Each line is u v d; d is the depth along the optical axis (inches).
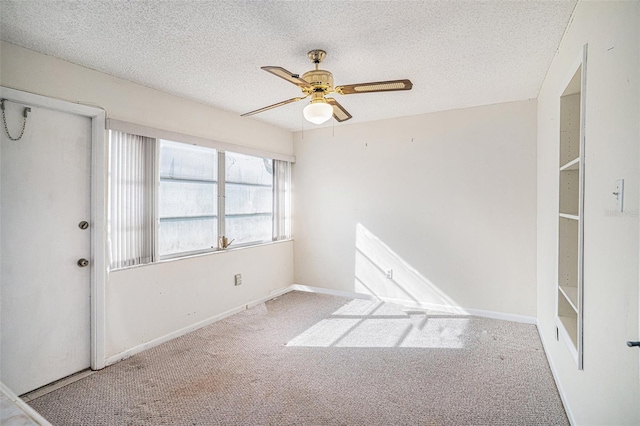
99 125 102.7
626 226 47.4
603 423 55.8
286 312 153.8
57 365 95.0
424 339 122.3
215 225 147.9
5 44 84.3
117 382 94.1
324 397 86.4
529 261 136.2
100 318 102.4
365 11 73.3
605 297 55.2
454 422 76.4
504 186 140.1
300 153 190.1
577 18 71.6
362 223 172.7
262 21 77.1
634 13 45.2
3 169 84.8
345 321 141.6
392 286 165.8
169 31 81.2
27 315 89.4
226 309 148.3
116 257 108.1
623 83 48.7
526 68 104.5
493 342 119.0
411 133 159.2
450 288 152.2
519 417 77.9
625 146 47.9
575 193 86.9
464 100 136.8
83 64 98.7
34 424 28.8
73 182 98.7
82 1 68.6
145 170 116.7
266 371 99.9
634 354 44.7
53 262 94.4
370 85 85.6
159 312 120.3
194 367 102.5
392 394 87.5
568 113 87.0
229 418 78.2
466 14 74.8
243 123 158.2
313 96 92.5
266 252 172.6
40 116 91.6
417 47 90.4
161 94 122.0
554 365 94.6
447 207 151.7
